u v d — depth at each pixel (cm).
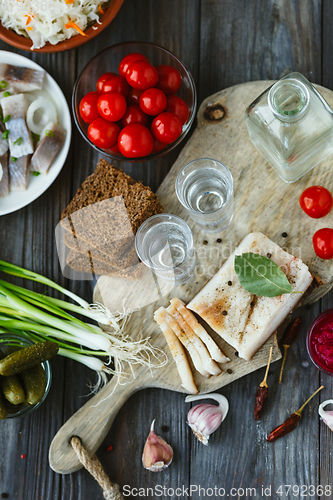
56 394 157
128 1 163
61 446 148
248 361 147
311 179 150
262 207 151
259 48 160
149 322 152
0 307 150
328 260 146
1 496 155
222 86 161
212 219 152
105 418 149
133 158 145
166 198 155
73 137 164
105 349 146
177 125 140
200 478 152
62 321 148
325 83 158
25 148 154
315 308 152
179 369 146
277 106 124
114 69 161
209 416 147
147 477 153
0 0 146
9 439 156
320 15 158
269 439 147
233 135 153
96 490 153
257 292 133
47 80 157
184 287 152
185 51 163
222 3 161
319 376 150
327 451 149
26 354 129
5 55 156
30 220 164
